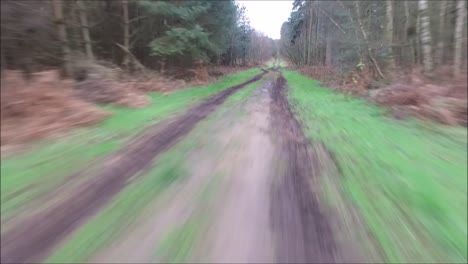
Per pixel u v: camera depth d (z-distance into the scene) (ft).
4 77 31.27
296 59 238.07
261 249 11.23
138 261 10.28
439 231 12.66
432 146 25.25
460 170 19.77
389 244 11.71
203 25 93.04
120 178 17.33
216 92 65.77
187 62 96.22
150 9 74.08
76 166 18.95
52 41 45.57
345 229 12.72
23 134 23.97
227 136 27.50
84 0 63.16
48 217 12.97
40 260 10.25
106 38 79.56
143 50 88.28
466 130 29.99
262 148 24.20
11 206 13.91
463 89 38.29
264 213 13.92
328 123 34.53
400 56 70.08
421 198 15.66
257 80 110.73
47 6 44.24
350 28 88.58
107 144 23.67
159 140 25.44
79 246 10.99
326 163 21.08
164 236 11.79
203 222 12.92
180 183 16.96
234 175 18.43
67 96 33.24
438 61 53.06
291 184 17.38
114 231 12.04
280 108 45.16
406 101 40.70
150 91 61.77
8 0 37.35
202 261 10.42
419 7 51.80
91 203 14.29
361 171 19.58
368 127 32.35
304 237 12.08
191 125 31.58
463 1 47.83
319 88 81.82
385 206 14.84
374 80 65.05
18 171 17.95
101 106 38.60
